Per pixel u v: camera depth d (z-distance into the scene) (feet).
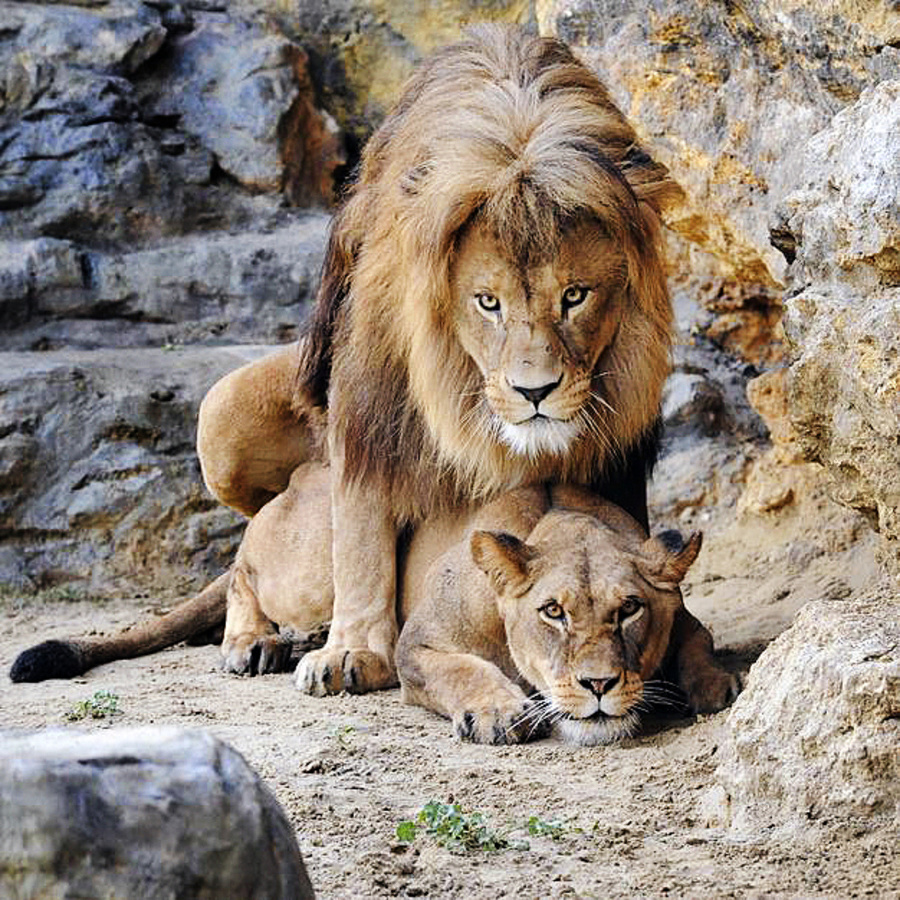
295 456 46.70
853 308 33.91
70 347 64.13
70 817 17.13
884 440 33.76
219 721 36.73
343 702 38.70
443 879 24.81
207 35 70.44
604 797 30.01
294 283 65.98
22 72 66.33
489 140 35.91
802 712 27.84
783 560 49.65
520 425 36.06
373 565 40.73
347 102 73.10
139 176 66.64
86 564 57.82
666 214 48.88
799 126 43.01
